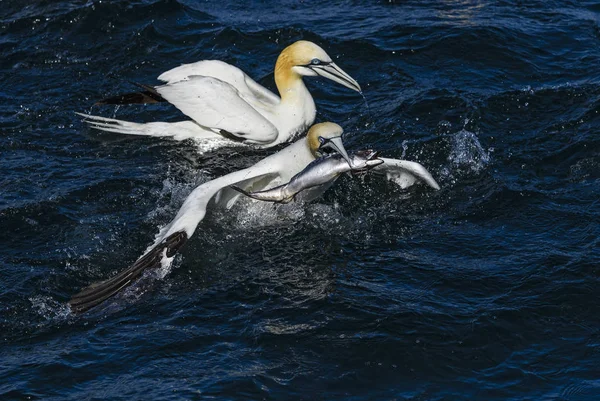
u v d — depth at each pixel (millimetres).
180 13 23375
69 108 19859
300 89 18906
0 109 19688
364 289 13844
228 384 11945
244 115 18062
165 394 11781
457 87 20234
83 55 21938
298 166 15328
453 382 12070
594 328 13031
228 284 14109
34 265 14547
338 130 14773
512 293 13680
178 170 17531
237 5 24359
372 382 12062
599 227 15242
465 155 17516
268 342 12727
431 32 22359
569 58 21406
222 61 19859
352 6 24297
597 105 19094
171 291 13992
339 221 15594
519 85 20359
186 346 12719
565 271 14102
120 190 16688
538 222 15508
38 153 18047
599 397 11758
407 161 15906
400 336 12766
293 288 13961
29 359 12539
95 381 12109
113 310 13570
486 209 15922
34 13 23312
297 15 23828
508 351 12609
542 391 11906
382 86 20594
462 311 13289
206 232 15211
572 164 17266
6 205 16047
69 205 16156
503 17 23219
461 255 14703
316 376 12133
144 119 19641
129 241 15211
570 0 24500
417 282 14016
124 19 22969
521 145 17953
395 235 15281
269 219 15594
